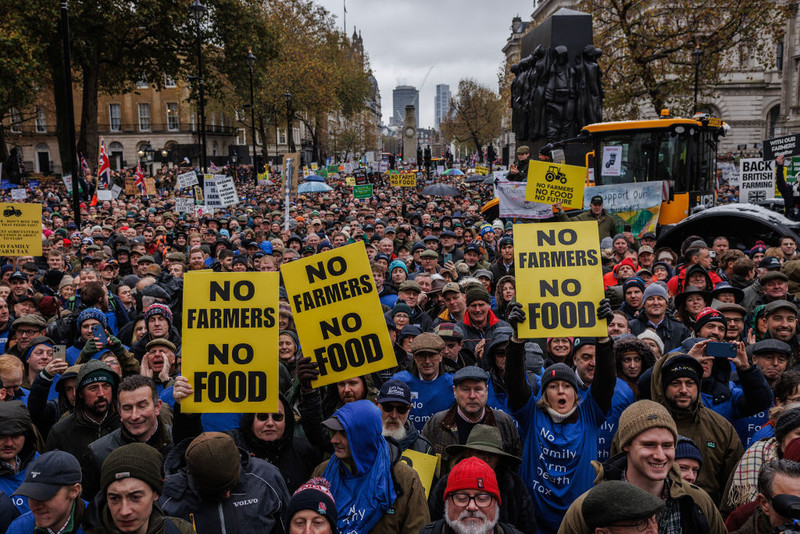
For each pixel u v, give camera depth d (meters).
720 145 61.88
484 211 19.27
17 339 6.76
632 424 3.47
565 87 17.06
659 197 13.75
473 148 104.69
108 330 6.82
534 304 4.60
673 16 30.08
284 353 5.97
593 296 4.59
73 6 34.88
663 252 10.31
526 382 4.62
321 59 64.19
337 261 4.75
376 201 28.58
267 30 43.44
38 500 3.41
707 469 4.38
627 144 14.63
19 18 32.31
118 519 3.26
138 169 34.75
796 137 13.38
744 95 60.94
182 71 44.16
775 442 4.09
